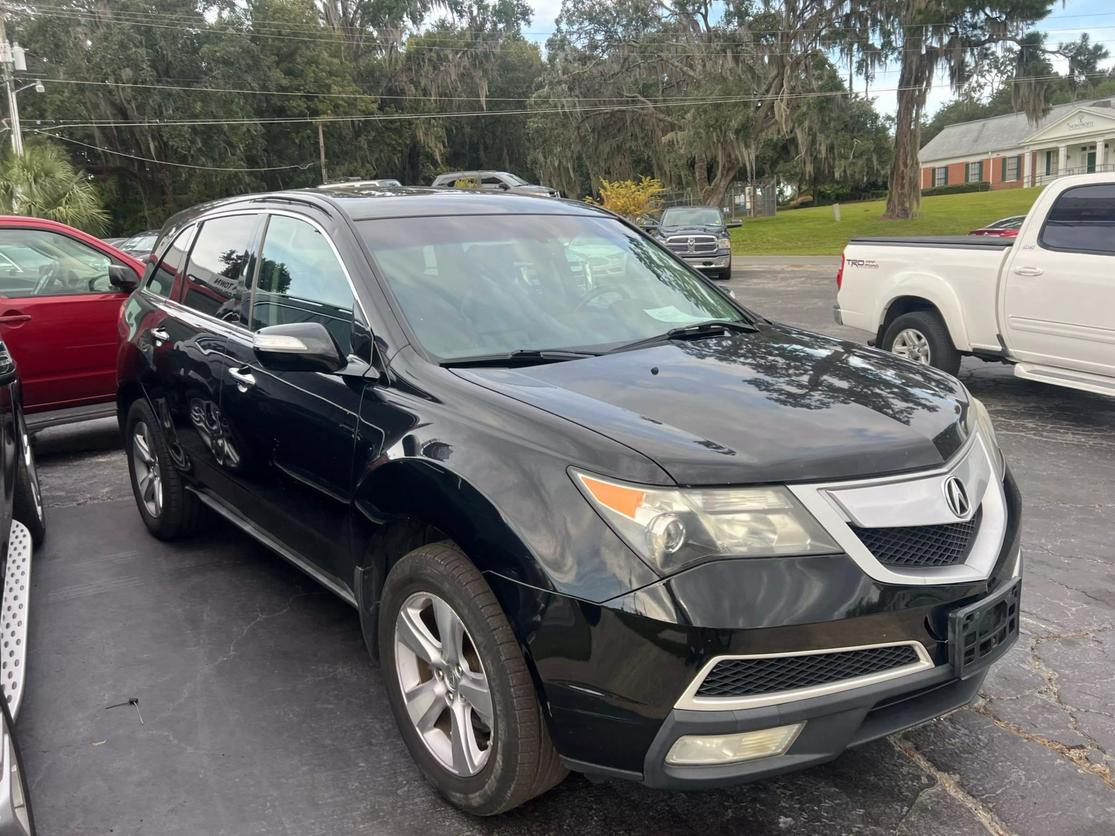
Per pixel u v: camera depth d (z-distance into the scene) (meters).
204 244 4.71
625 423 2.60
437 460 2.75
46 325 6.86
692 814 2.85
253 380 3.77
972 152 78.94
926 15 35.72
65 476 6.71
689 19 42.88
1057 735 3.21
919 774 3.02
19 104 41.50
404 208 3.83
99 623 4.24
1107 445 6.82
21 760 2.57
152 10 43.00
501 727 2.57
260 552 5.07
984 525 2.75
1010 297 7.58
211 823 2.84
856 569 2.39
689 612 2.29
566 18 44.31
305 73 48.56
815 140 41.19
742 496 2.38
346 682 3.69
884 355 3.59
